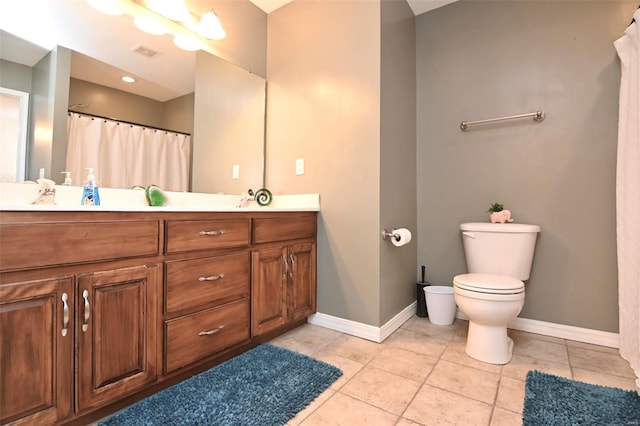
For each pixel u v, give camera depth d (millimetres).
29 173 1385
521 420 1182
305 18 2275
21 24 1388
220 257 1532
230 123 2227
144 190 1773
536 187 2086
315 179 2189
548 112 2055
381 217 1933
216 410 1211
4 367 909
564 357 1706
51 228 999
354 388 1398
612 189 1870
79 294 1060
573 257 1974
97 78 1618
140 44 1782
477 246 2031
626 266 1630
